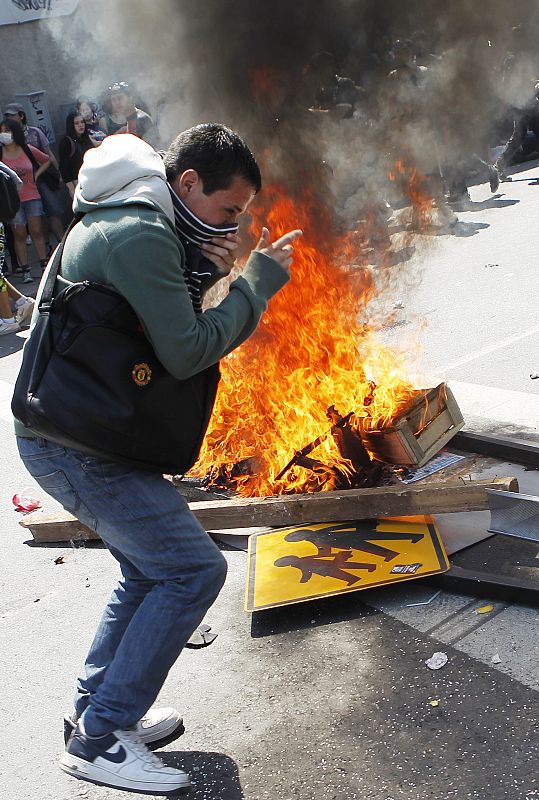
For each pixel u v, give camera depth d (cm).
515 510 316
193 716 281
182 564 237
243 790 247
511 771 237
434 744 251
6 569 399
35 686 313
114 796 256
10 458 537
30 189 1008
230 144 230
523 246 870
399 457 379
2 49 1084
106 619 257
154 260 215
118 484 233
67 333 224
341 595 327
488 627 296
